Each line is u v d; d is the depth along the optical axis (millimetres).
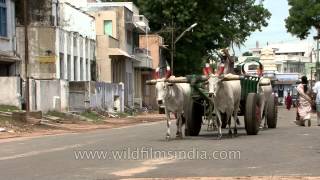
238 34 67562
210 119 18547
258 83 20328
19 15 39219
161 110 18125
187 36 63188
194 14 62281
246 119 18328
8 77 30547
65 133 23922
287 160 11867
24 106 31438
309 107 23797
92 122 31938
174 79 17297
